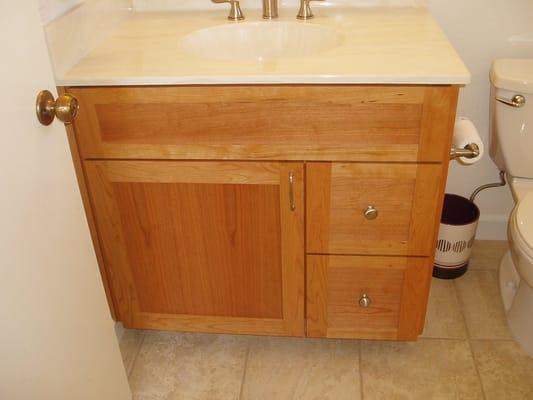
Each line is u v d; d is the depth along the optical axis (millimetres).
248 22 1494
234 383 1500
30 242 901
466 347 1576
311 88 1123
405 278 1372
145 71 1164
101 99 1183
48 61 952
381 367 1525
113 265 1435
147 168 1267
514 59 1620
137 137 1226
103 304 1217
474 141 1318
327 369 1526
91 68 1196
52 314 979
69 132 1232
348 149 1190
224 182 1267
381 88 1111
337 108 1143
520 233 1383
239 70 1142
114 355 1289
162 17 1566
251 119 1175
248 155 1220
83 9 1264
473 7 1597
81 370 1105
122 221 1357
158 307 1504
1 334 818
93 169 1280
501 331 1626
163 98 1167
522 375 1485
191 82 1132
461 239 1742
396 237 1309
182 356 1584
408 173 1210
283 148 1202
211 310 1490
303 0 1479
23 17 868
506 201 1917
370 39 1302
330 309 1450
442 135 1155
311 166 1220
